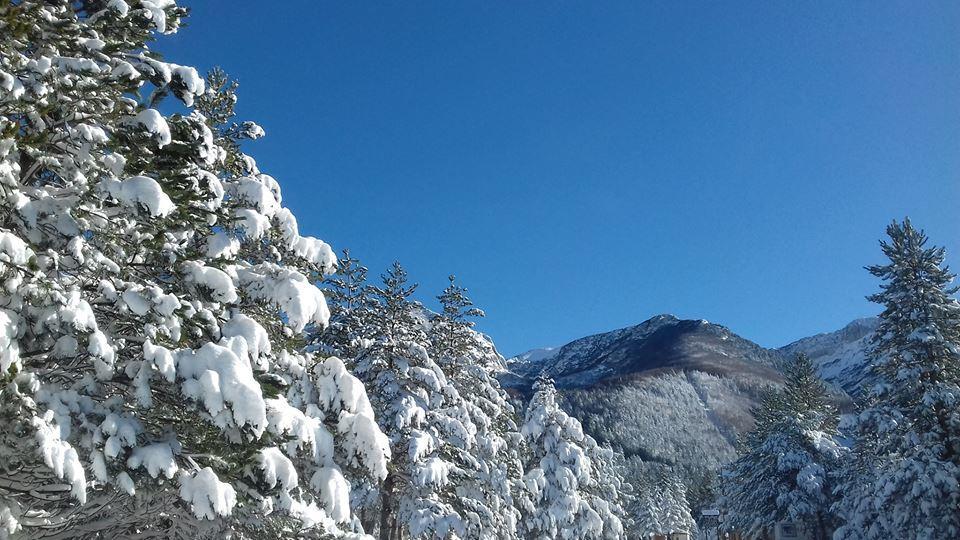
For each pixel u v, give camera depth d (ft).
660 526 309.01
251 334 27.27
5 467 22.86
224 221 30.58
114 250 26.63
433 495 72.74
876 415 93.91
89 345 22.41
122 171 27.30
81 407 23.06
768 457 145.89
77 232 24.73
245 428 23.81
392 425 71.10
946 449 88.58
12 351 20.54
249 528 29.12
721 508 167.84
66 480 22.79
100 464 21.89
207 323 26.23
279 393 28.40
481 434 87.40
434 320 94.63
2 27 24.32
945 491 84.79
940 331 91.76
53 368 24.93
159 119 27.22
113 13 28.66
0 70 23.50
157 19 30.37
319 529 30.01
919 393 90.79
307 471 30.66
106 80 26.09
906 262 95.55
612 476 154.81
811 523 138.31
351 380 31.37
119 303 24.59
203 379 23.40
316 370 31.86
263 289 30.07
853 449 118.83
